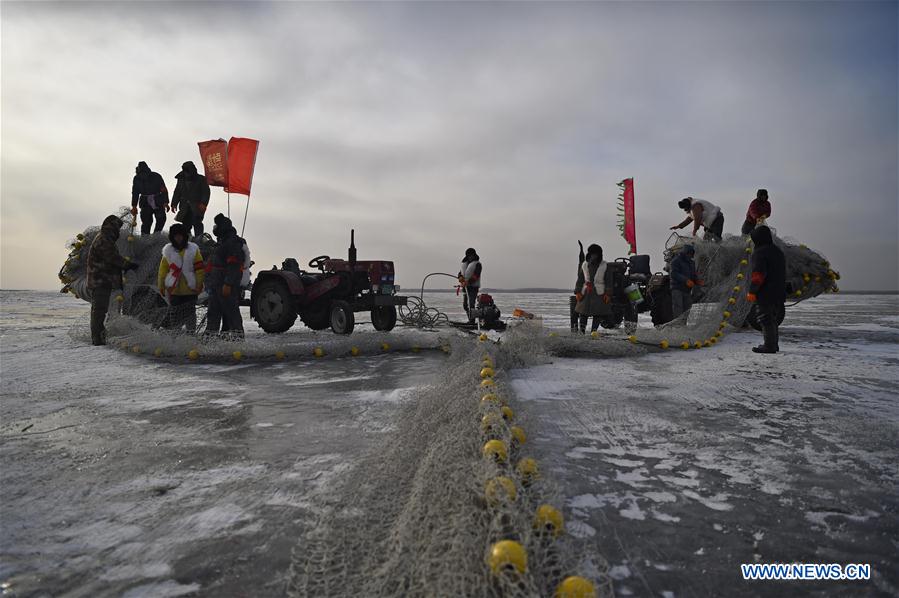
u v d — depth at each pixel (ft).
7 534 6.58
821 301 138.00
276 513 7.13
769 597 5.31
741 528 6.82
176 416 12.42
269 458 9.41
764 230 24.53
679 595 5.35
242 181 33.14
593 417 12.32
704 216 36.47
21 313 54.49
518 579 4.41
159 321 26.84
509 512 5.21
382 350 23.94
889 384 16.55
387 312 35.63
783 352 24.80
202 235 33.27
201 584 5.48
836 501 7.68
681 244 34.76
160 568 5.79
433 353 24.06
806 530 6.79
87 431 11.19
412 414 11.07
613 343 24.04
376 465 8.10
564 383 16.65
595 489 8.05
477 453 7.23
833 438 10.76
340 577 5.45
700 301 34.22
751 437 10.80
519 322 25.95
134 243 30.55
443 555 4.85
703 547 6.32
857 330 37.91
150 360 21.67
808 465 9.18
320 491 7.84
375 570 5.32
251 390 15.51
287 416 12.39
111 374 18.33
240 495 7.75
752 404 13.74
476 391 11.35
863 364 20.83
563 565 5.08
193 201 34.27
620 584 5.52
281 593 5.30
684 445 10.27
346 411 12.84
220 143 32.81
